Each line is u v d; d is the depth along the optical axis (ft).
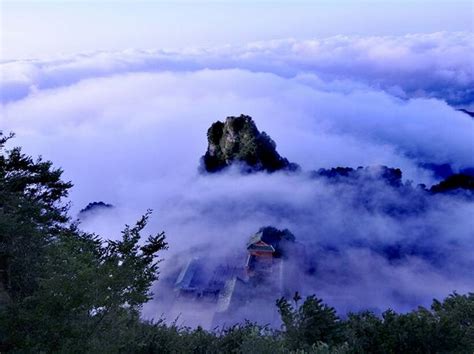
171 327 60.49
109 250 53.01
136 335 51.26
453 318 67.05
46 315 39.73
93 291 41.91
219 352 55.83
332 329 56.44
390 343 51.47
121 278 44.42
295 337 56.24
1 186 65.67
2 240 52.70
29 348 38.58
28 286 51.01
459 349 52.80
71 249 52.95
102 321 44.42
